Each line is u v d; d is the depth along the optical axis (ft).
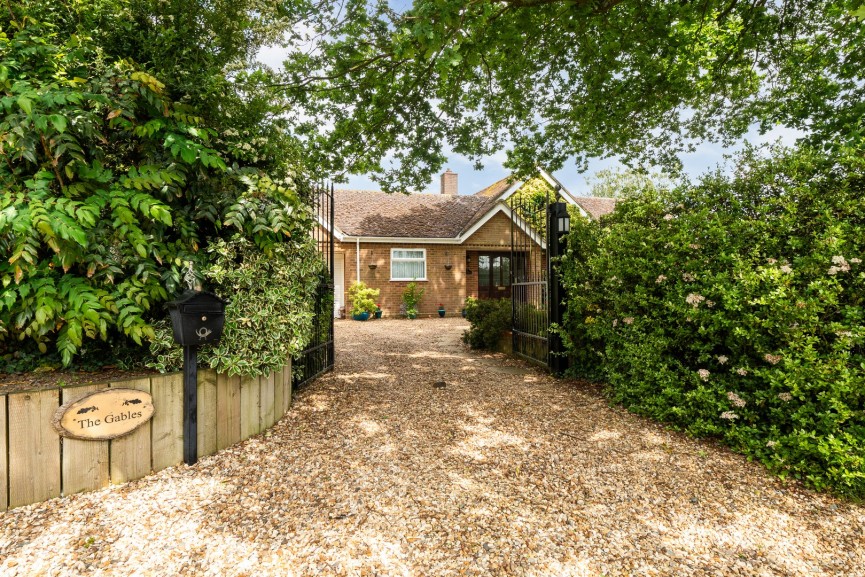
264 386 11.84
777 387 10.12
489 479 9.30
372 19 14.23
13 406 7.45
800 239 10.34
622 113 21.77
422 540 7.13
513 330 23.54
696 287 11.85
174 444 9.52
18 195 7.75
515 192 51.67
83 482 8.18
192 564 6.39
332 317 19.31
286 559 6.57
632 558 6.76
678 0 16.65
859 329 8.79
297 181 13.48
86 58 10.22
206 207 10.50
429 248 48.96
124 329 9.07
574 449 10.91
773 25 18.39
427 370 20.02
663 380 12.57
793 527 7.64
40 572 6.07
